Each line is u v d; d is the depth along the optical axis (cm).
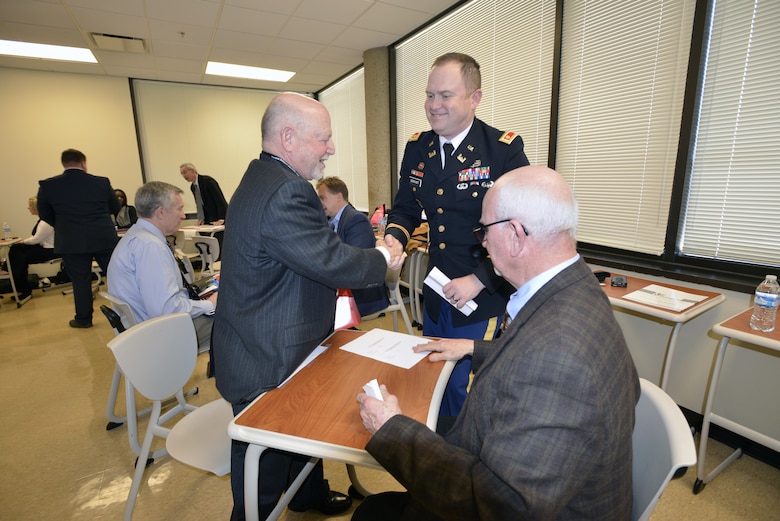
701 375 191
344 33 382
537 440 55
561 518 63
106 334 337
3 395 242
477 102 129
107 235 356
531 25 274
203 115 588
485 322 133
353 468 152
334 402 89
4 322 371
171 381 136
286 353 98
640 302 167
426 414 82
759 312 146
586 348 58
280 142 100
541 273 71
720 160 188
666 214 210
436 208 138
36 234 443
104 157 531
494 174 129
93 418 219
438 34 359
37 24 351
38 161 499
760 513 148
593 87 238
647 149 215
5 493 166
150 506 159
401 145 432
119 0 307
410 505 82
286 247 90
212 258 370
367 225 216
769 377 169
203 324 207
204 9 326
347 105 555
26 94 484
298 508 147
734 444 183
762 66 170
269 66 491
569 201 69
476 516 60
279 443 79
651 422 77
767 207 175
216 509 158
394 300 281
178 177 584
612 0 222
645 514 68
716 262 194
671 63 199
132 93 539
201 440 125
